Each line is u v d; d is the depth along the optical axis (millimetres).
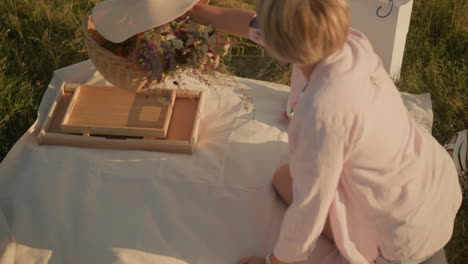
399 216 1630
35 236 2064
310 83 1486
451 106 3016
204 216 2207
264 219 2232
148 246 2039
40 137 2439
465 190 2535
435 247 1752
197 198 2264
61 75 2926
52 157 2379
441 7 3600
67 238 2059
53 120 2562
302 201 1548
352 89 1444
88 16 2139
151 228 2105
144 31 1926
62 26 3482
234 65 3408
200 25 1952
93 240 2047
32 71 3135
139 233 2076
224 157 2443
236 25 1875
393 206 1619
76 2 3703
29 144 2461
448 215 1752
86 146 2441
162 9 1855
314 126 1429
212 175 2354
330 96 1422
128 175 2311
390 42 2969
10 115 2791
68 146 2445
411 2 2848
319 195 1523
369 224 1694
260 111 2773
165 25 1935
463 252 2352
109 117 2496
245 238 2162
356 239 1746
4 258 1955
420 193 1635
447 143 2637
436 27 3576
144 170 2338
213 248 2111
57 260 1993
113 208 2174
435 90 3160
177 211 2205
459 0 3619
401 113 1620
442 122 2998
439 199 1696
